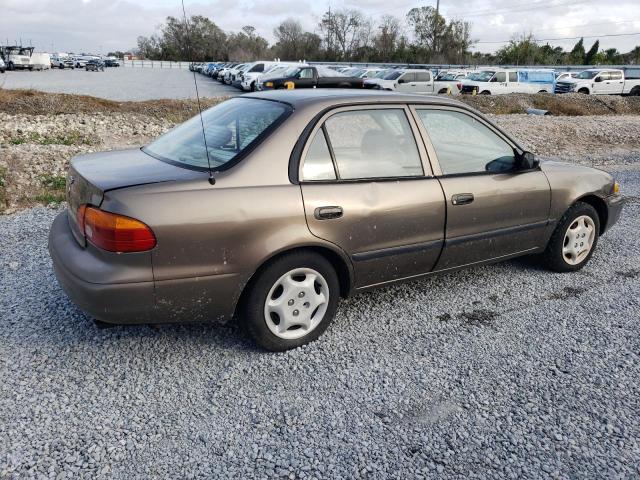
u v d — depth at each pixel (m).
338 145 3.46
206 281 3.03
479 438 2.70
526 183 4.30
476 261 4.21
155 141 4.00
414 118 3.83
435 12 71.06
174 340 3.53
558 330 3.83
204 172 3.11
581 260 4.94
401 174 3.69
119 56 115.19
